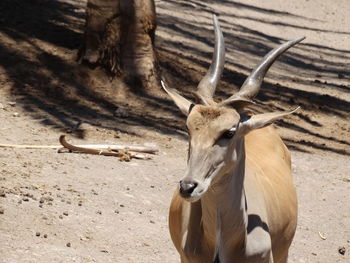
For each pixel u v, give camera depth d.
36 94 39.25
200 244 17.17
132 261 23.14
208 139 15.45
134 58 42.44
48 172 28.86
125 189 28.81
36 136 33.50
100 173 29.91
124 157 32.03
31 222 23.97
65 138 33.78
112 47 42.06
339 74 60.91
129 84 42.12
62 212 25.28
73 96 39.94
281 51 17.27
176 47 54.16
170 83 44.56
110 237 24.50
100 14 42.09
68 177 28.75
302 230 29.38
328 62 67.00
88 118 37.31
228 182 16.17
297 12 85.00
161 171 31.58
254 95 16.88
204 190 15.30
